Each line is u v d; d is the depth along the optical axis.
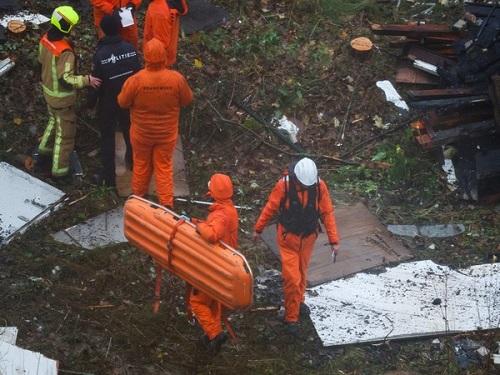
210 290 21.62
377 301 25.53
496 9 34.88
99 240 26.64
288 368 23.23
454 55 35.03
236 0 37.50
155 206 22.52
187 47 34.59
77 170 29.31
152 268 25.77
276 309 25.05
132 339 23.30
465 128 30.55
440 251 27.70
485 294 25.95
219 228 21.34
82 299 24.34
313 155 31.44
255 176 30.34
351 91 34.16
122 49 26.77
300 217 22.61
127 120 27.94
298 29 36.84
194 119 31.69
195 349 23.22
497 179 29.88
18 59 32.41
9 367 21.06
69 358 22.27
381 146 32.06
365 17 38.19
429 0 39.12
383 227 28.33
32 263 25.20
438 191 30.34
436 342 24.44
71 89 27.28
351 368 23.48
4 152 29.39
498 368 23.58
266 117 32.72
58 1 35.69
